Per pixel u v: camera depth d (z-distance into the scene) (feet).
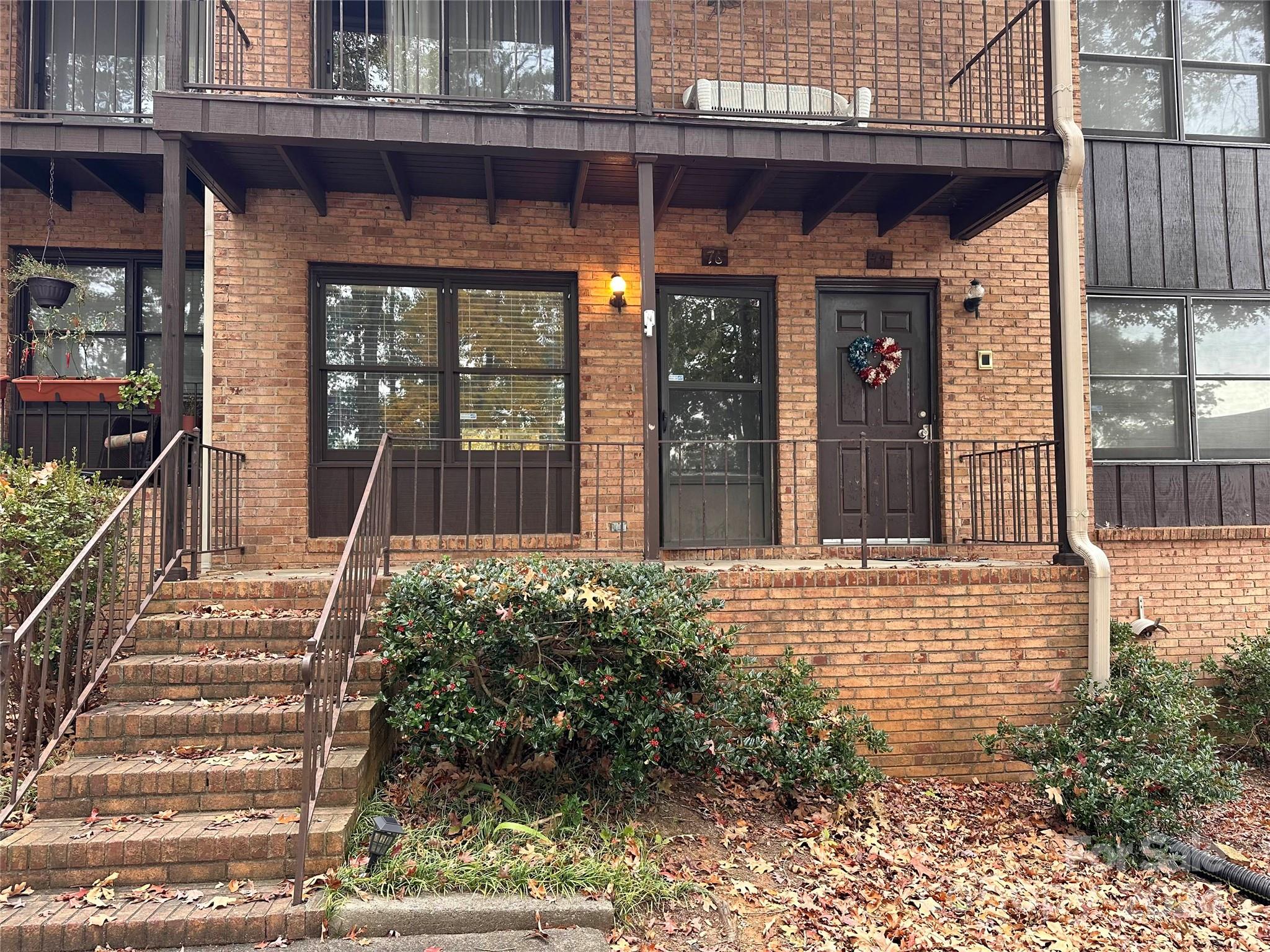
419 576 13.48
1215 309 24.34
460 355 21.43
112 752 12.42
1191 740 16.37
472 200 21.16
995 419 22.56
